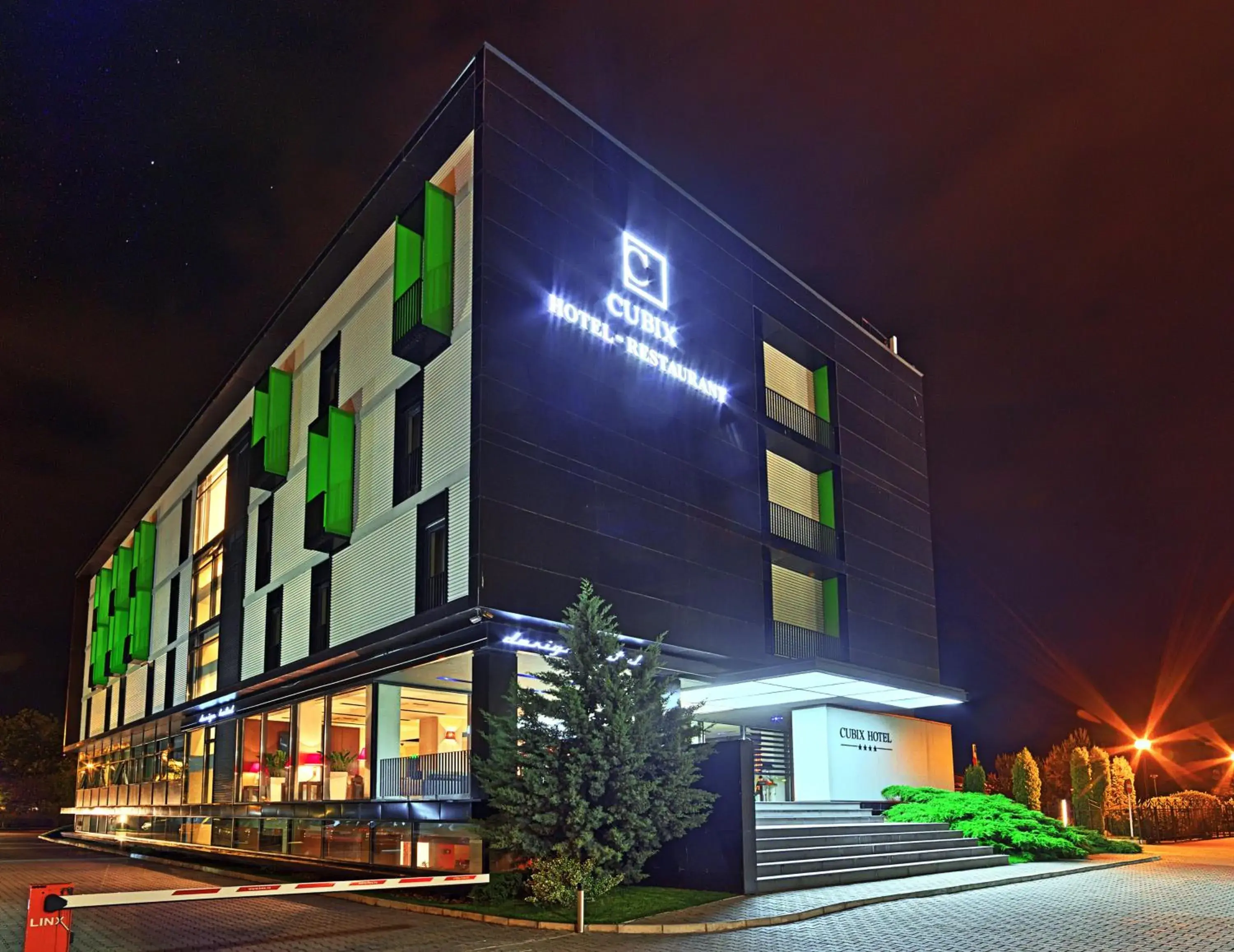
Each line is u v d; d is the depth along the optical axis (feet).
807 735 90.94
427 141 71.97
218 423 114.32
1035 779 104.53
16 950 40.52
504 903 48.75
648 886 51.98
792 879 52.08
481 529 60.34
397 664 68.39
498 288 65.51
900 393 113.29
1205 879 61.57
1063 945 36.86
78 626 181.68
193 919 49.26
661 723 51.26
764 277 93.76
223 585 104.37
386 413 75.51
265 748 91.71
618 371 73.20
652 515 72.74
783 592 91.15
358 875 66.69
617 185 77.66
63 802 232.53
